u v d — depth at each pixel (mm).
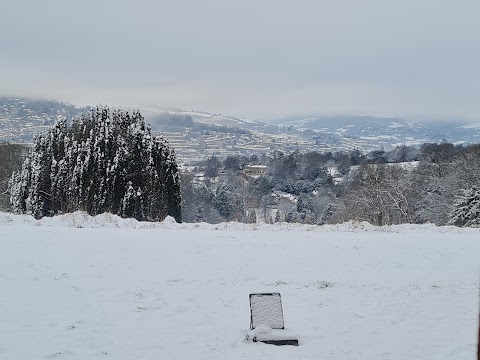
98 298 11617
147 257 16984
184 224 27766
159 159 47812
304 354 8195
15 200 49094
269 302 9336
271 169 121250
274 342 8766
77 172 42969
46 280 13289
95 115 50094
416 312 10844
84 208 42219
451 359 7996
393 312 10852
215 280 13805
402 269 15789
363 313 10781
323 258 17484
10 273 13969
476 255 18406
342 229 27656
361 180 61312
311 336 9234
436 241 22031
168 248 18828
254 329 8984
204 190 95375
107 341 8719
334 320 10273
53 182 44938
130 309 10781
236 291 12625
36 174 45750
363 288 13070
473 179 54781
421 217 57750
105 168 43562
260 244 20312
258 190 107500
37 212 45250
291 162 117812
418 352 8336
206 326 9742
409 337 9172
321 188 94938
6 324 9516
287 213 89188
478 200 45219
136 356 8016
